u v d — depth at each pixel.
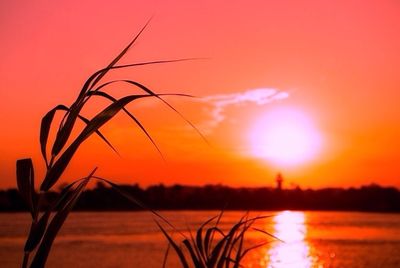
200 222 52.62
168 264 26.92
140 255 30.66
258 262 27.02
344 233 51.81
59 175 1.57
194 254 2.18
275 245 37.50
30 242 1.54
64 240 43.22
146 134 1.68
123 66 1.70
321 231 55.59
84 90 1.66
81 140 1.60
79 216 97.06
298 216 97.94
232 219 70.94
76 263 28.06
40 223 1.55
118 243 39.28
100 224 71.25
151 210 1.74
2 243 41.69
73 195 1.60
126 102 1.67
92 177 1.65
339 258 29.89
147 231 53.88
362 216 100.12
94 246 36.75
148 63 1.72
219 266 2.19
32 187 1.57
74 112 1.63
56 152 1.60
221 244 2.20
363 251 33.09
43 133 1.62
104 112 1.64
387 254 31.12
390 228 61.31
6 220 80.88
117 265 27.08
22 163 1.58
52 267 26.50
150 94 1.71
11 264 29.36
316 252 32.88
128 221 79.12
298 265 26.94
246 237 45.25
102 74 1.68
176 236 33.56
